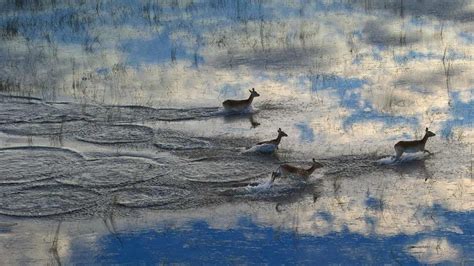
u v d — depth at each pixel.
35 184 13.78
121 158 14.85
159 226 12.15
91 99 18.12
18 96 18.42
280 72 19.59
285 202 12.81
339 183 13.39
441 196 12.84
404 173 13.73
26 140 15.88
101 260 11.20
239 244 11.55
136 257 11.29
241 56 20.91
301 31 22.78
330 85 18.50
